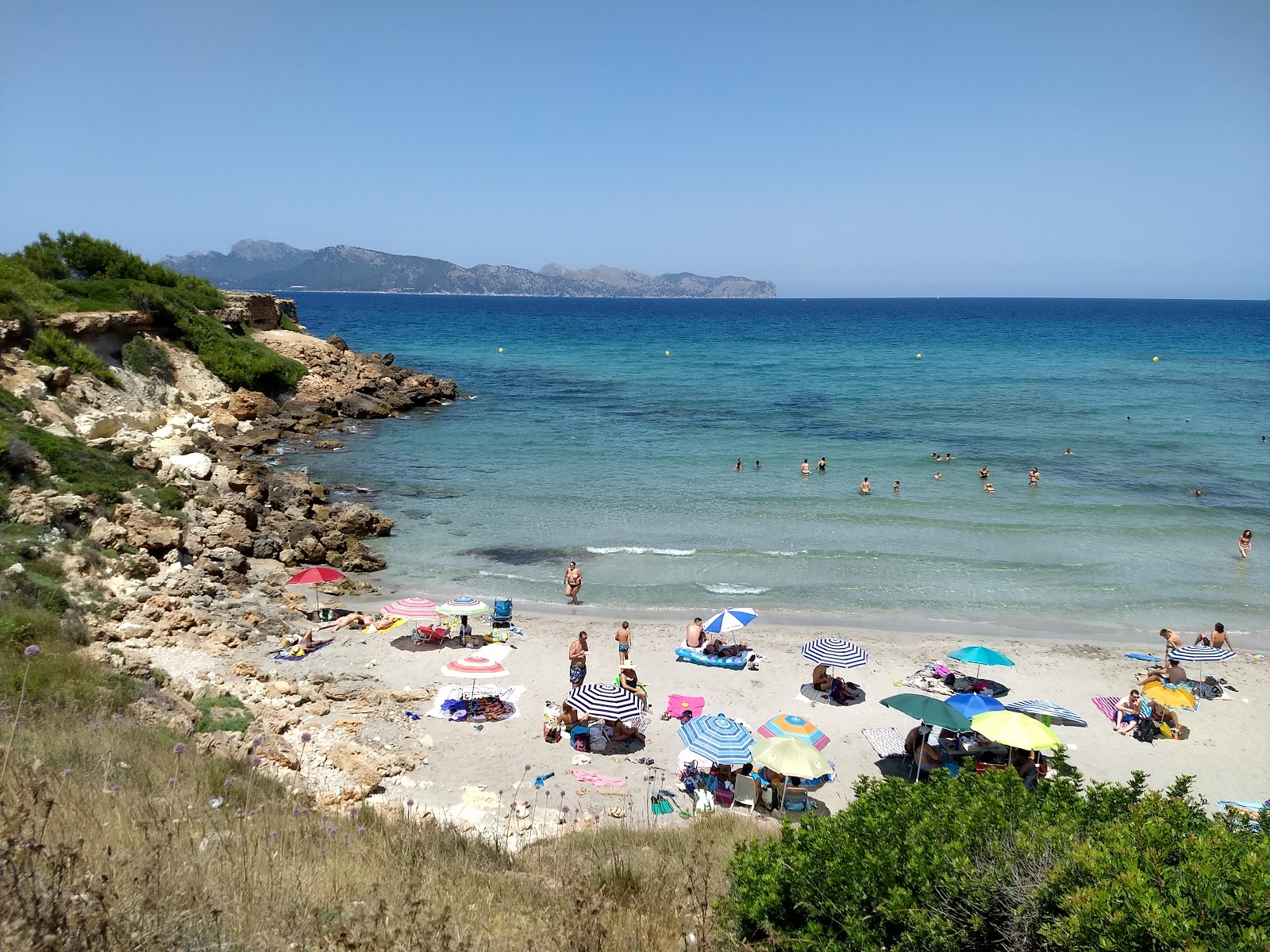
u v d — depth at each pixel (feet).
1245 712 77.00
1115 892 20.21
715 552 115.75
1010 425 211.41
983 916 22.93
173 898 22.30
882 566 112.06
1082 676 83.51
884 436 196.75
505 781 60.54
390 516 129.90
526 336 522.88
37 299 161.48
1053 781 28.99
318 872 27.58
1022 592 104.78
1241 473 163.63
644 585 104.78
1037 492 147.84
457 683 76.33
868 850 26.43
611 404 242.58
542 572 108.17
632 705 65.46
